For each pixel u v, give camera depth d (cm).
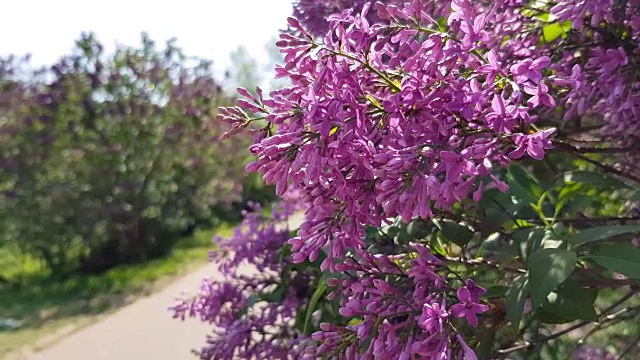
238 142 196
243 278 41
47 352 104
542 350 39
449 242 29
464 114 19
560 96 27
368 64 21
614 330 46
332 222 21
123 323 114
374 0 31
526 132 21
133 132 181
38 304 136
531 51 27
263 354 36
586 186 29
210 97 198
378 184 20
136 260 177
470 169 18
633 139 27
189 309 40
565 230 28
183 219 196
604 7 22
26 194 168
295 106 21
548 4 29
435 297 21
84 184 171
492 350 26
